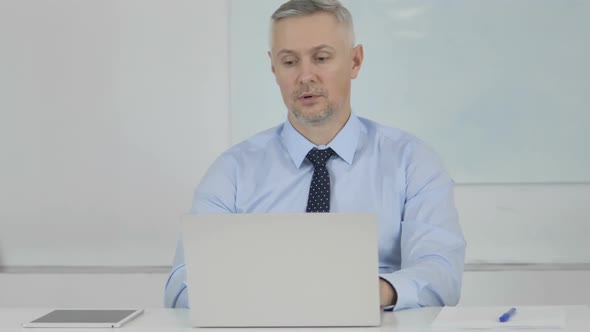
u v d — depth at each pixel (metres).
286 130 2.91
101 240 4.85
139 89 4.79
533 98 4.62
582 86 4.61
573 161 4.62
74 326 2.10
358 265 2.02
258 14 4.68
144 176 4.82
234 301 2.06
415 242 2.62
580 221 4.65
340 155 2.85
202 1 4.74
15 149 4.86
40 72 4.83
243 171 2.93
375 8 4.62
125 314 2.24
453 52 4.62
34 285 4.66
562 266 4.59
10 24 4.83
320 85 2.74
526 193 4.66
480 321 2.05
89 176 4.84
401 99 4.64
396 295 2.27
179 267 2.59
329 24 2.74
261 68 4.68
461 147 4.64
